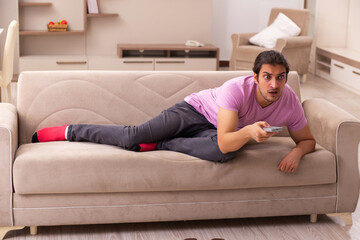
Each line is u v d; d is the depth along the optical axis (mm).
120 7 6590
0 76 4188
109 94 2766
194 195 2369
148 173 2270
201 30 6840
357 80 5980
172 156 2312
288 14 6902
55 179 2217
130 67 6418
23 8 6320
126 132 2414
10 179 2215
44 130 2572
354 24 7070
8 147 2197
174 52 6711
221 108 2270
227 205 2402
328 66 6906
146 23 6695
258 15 7930
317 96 5848
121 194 2312
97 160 2240
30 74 2740
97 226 2465
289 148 2449
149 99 2789
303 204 2465
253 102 2291
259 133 2055
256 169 2348
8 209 2238
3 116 2389
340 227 2516
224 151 2256
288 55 6430
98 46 6656
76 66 6312
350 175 2467
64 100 2723
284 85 2291
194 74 2861
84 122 2736
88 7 6418
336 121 2459
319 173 2404
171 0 6680
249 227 2490
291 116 2377
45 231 2393
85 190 2254
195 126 2510
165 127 2447
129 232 2404
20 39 6426
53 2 6375
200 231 2434
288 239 2365
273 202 2438
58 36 6523
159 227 2469
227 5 7840
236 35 6695
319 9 7258
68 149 2328
